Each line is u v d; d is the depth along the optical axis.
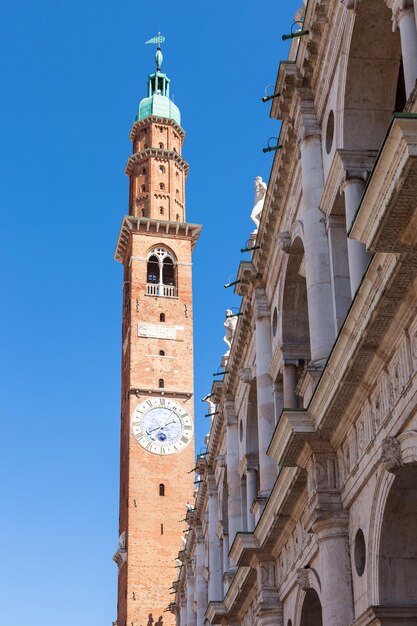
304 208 33.38
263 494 40.78
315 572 31.53
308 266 32.47
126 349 114.00
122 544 103.50
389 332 23.19
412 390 22.09
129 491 103.25
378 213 19.62
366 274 22.44
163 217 120.62
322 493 28.52
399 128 17.91
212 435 59.97
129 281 115.75
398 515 24.58
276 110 35.66
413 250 20.20
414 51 23.66
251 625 46.25
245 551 39.69
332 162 30.11
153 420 107.31
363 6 28.17
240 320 48.19
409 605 24.52
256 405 49.62
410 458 22.38
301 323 40.03
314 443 28.95
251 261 44.09
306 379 31.50
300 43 33.38
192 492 104.69
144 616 97.38
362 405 26.30
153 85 133.88
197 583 66.69
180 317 113.25
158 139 127.94
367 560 25.73
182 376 110.25
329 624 27.28
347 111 29.94
